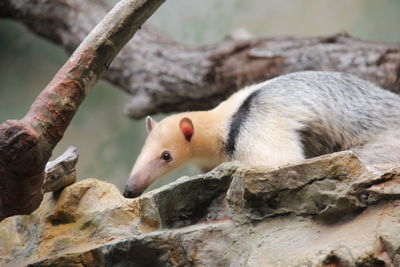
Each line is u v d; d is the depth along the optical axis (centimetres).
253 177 655
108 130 2072
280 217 661
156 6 686
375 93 918
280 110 889
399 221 593
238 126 908
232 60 1446
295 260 610
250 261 639
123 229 773
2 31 2086
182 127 943
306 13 2106
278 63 1407
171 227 729
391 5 2041
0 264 814
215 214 711
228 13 2120
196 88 1473
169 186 718
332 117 891
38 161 630
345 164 630
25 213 693
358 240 593
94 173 2042
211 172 703
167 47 1542
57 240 791
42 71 2084
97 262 746
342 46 1385
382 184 617
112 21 670
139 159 952
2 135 607
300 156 851
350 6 2080
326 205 635
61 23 1666
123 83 1588
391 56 1347
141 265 713
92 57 664
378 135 885
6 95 2066
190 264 683
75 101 661
